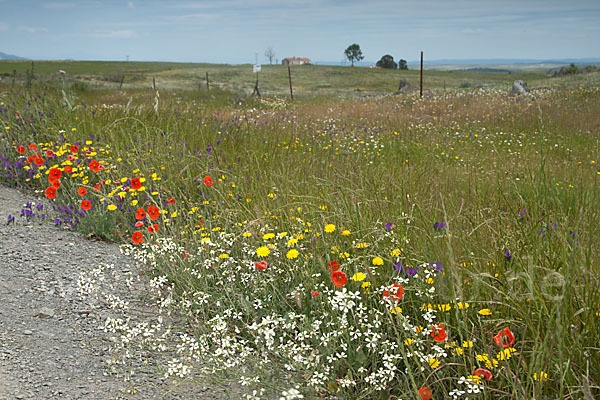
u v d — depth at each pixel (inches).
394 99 906.7
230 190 193.5
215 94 1115.9
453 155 355.9
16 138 265.1
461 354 90.0
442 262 109.3
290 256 113.7
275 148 281.7
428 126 481.1
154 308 131.1
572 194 187.6
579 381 81.7
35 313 123.2
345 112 616.1
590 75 1362.0
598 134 482.0
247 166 234.7
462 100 770.8
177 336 118.0
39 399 90.5
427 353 96.7
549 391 86.4
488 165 309.7
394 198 164.1
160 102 386.0
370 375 95.3
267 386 94.1
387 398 91.7
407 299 111.3
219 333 107.7
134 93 1028.5
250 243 143.7
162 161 225.1
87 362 105.3
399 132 432.1
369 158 305.7
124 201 191.6
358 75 2856.8
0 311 121.3
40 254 158.9
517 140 431.5
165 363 106.9
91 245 171.8
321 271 120.0
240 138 311.3
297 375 97.0
